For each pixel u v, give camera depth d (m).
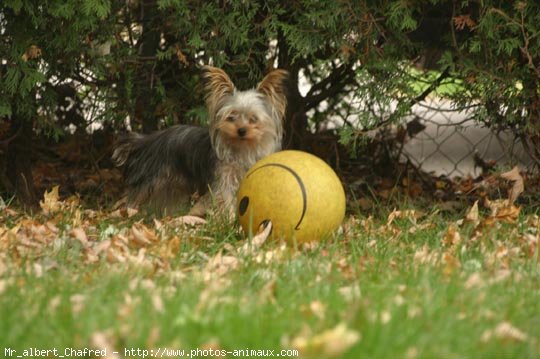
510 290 7.45
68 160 15.23
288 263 8.38
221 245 9.52
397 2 11.08
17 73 11.08
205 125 12.66
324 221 9.44
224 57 11.89
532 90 11.44
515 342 6.10
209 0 11.70
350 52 11.50
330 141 14.52
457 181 14.80
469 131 17.25
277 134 12.28
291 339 6.01
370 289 7.34
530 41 11.18
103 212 11.99
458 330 6.12
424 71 12.12
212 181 12.21
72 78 12.36
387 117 12.34
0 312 6.34
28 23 11.12
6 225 10.59
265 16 11.95
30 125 12.94
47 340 6.00
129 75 12.41
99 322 6.20
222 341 5.96
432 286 7.42
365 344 5.76
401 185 14.26
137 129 13.75
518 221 10.90
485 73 11.28
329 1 11.17
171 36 12.77
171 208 12.70
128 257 8.53
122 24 12.26
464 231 10.29
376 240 9.76
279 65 12.89
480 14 11.00
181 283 7.52
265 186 9.52
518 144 13.55
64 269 7.96
